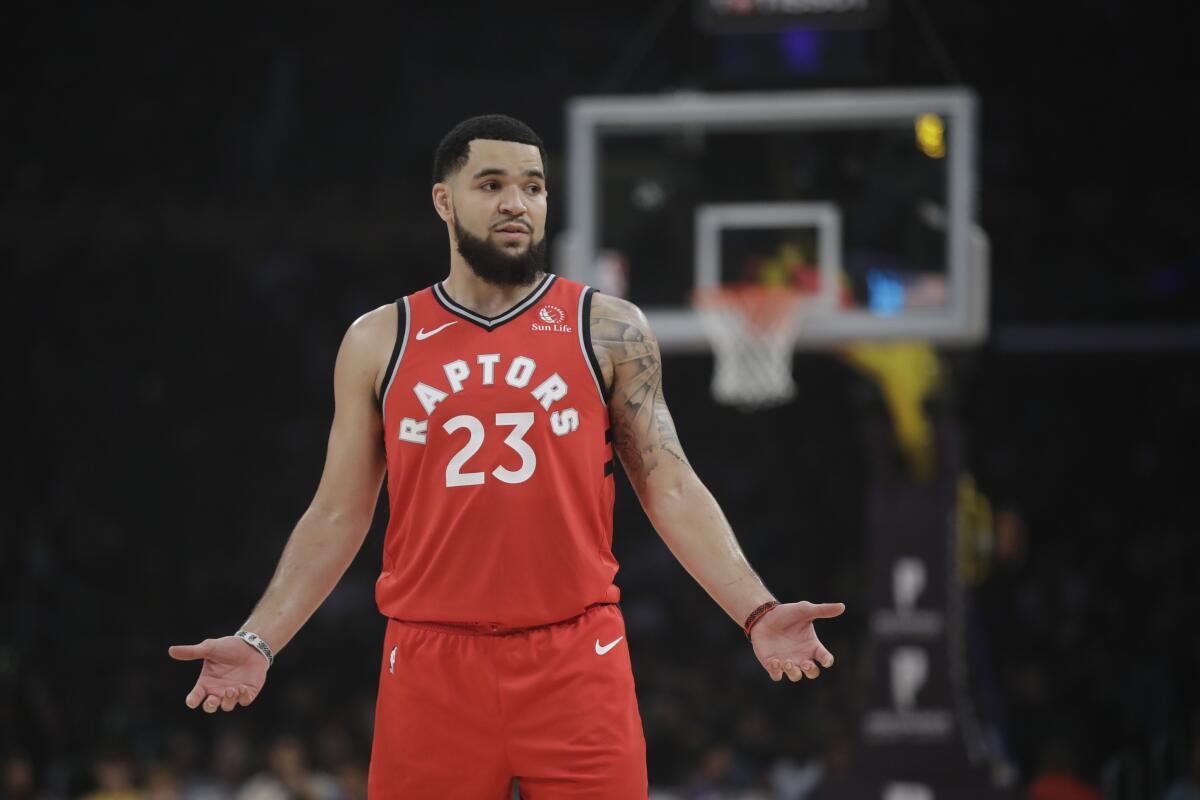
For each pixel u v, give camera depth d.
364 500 5.83
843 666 23.72
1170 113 32.53
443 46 34.97
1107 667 24.67
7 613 27.56
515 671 5.50
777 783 18.98
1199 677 23.70
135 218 32.41
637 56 34.69
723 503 31.20
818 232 15.62
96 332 33.34
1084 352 32.47
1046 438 31.47
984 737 17.48
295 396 33.53
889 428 15.56
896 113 15.41
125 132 33.34
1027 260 32.62
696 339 15.63
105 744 20.72
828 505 30.56
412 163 34.12
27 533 29.64
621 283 15.92
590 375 5.62
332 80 34.38
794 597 29.14
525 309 5.68
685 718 22.25
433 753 5.55
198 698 5.35
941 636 14.91
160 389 33.22
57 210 32.34
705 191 16.02
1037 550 28.89
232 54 34.06
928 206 15.36
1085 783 20.36
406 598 5.62
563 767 5.46
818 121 15.58
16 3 33.19
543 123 34.94
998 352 32.38
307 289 34.41
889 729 14.79
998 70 33.12
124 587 29.19
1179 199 32.34
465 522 5.50
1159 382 32.28
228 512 31.31
